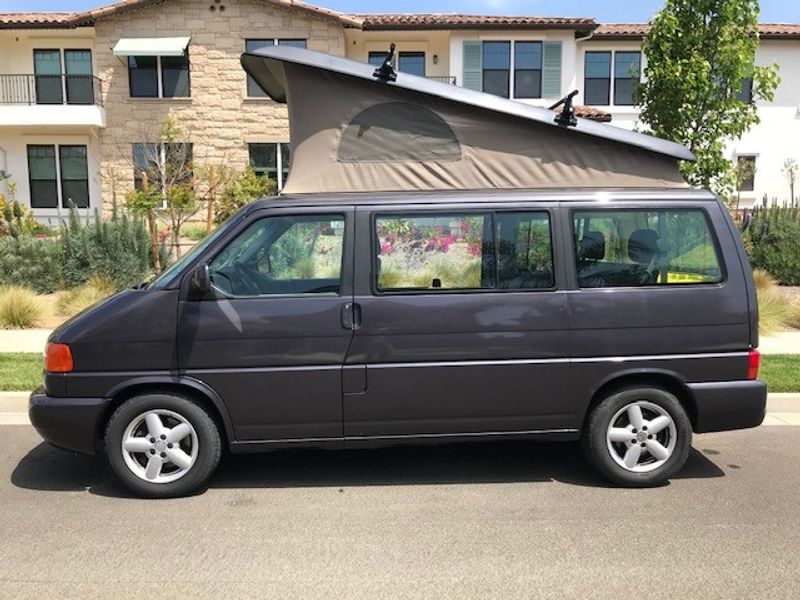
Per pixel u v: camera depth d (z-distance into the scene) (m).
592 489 5.00
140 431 4.79
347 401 4.76
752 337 4.94
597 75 24.75
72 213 14.65
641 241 4.95
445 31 23.41
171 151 20.73
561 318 4.83
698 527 4.35
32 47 24.02
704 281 4.94
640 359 4.87
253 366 4.70
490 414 4.86
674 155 5.16
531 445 6.01
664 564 3.87
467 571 3.79
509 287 4.84
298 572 3.79
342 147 5.18
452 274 4.84
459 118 5.16
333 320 4.71
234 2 22.78
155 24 22.94
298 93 5.18
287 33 22.91
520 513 4.57
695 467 5.48
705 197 5.02
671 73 9.96
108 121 23.28
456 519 4.48
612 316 4.85
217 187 20.89
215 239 4.82
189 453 4.80
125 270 13.80
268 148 23.47
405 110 5.15
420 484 5.11
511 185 5.19
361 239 4.80
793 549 4.05
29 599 3.51
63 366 4.66
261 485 5.09
